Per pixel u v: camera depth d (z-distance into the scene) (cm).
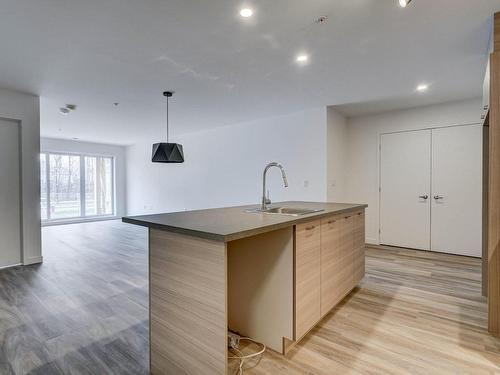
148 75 330
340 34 243
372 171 516
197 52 273
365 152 523
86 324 232
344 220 266
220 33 239
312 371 175
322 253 222
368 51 274
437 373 172
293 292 187
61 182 810
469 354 191
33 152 397
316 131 478
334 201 492
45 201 779
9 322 235
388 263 399
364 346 200
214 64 301
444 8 207
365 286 313
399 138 489
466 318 240
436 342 205
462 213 439
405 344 203
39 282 325
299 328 191
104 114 512
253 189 572
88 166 868
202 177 679
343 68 314
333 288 242
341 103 449
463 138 435
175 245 164
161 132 693
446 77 342
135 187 891
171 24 225
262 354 192
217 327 145
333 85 368
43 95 398
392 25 229
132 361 186
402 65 307
